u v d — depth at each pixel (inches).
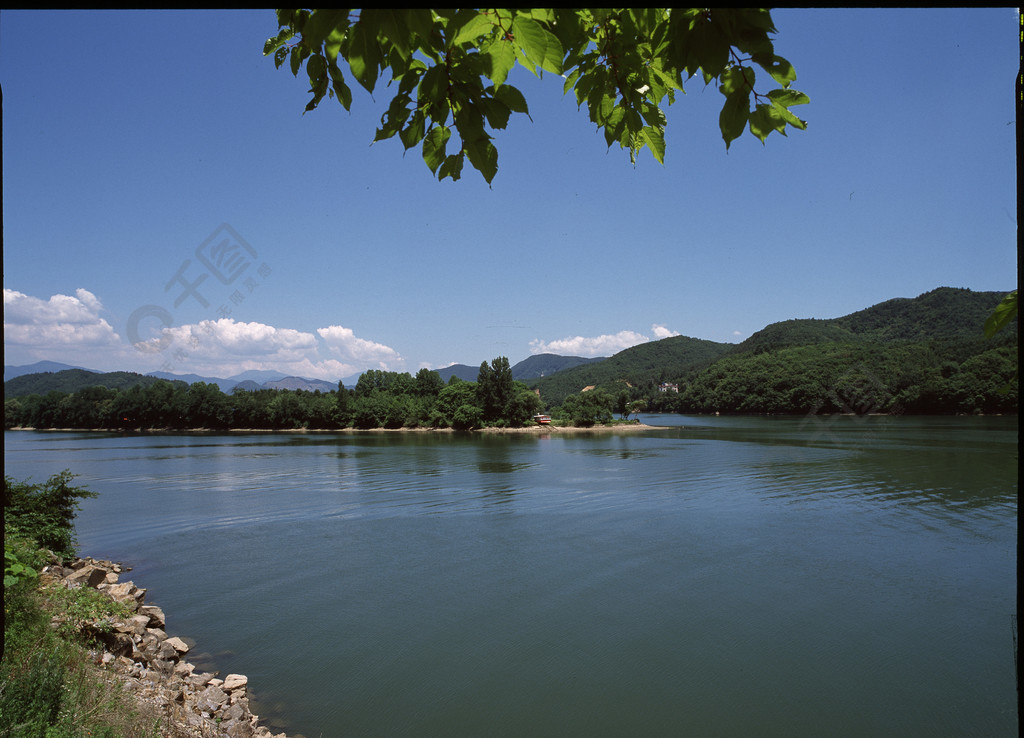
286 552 1197.7
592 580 987.9
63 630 489.1
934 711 585.9
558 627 792.9
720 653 710.5
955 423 3526.1
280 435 5216.5
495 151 101.3
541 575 1019.9
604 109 119.1
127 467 2701.8
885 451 2549.2
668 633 768.9
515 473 2365.9
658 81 111.3
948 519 1365.7
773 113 87.3
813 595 900.6
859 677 651.5
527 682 643.5
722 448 3154.5
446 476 2316.7
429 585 977.5
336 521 1496.1
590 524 1413.6
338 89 107.3
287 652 717.3
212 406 5767.7
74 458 3147.1
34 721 280.8
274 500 1803.6
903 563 1053.8
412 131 106.6
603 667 677.9
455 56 91.8
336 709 587.5
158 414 5836.6
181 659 687.7
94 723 328.2
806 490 1777.8
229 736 466.3
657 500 1697.8
